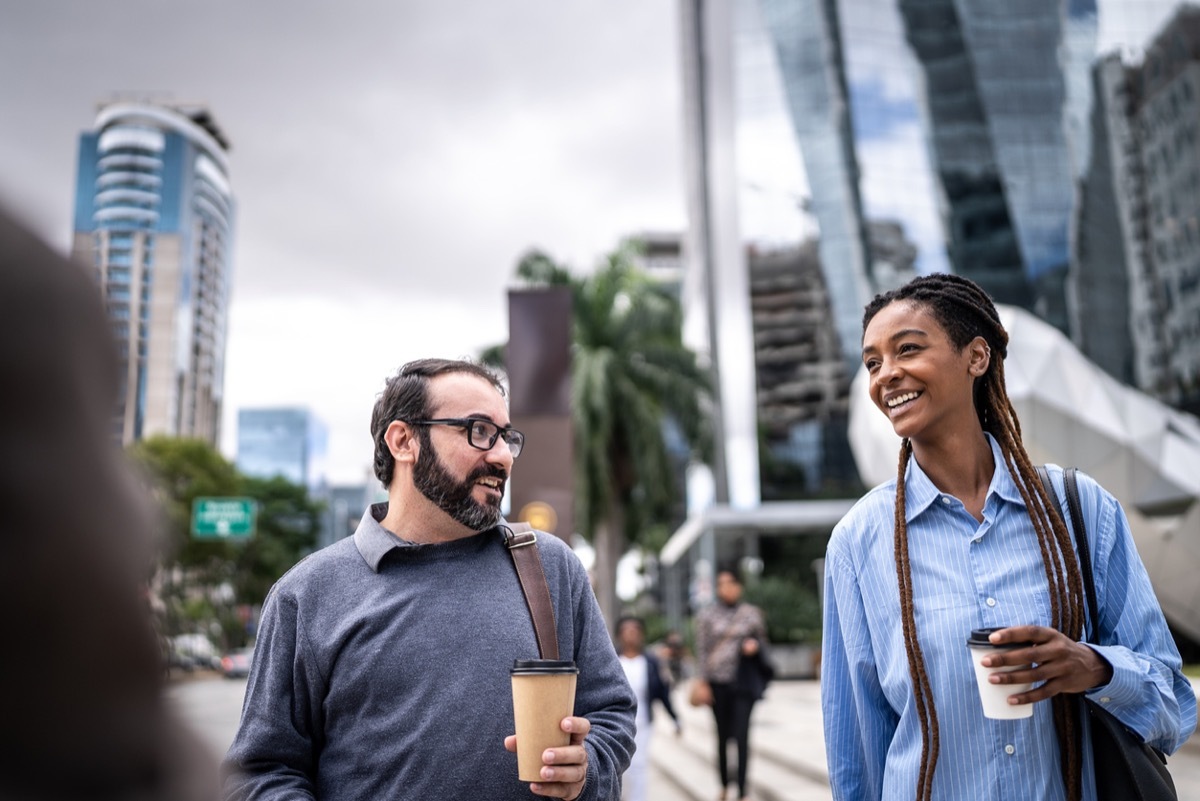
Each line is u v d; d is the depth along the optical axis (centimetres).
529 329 891
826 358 3834
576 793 181
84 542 33
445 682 202
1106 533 189
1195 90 4172
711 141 4166
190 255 10594
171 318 9900
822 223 3981
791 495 3719
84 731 34
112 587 34
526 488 865
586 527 1916
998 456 199
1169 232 4106
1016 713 165
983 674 165
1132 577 187
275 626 210
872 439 2100
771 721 1220
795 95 4119
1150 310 4066
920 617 189
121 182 10862
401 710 200
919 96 4216
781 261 3956
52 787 34
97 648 34
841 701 206
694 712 1556
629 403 1969
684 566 4297
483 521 219
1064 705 176
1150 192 4188
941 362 196
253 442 15888
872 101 4147
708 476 3778
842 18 4203
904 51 4266
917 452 204
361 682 202
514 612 214
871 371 206
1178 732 179
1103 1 4431
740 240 3975
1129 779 169
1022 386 1777
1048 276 4100
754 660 727
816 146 4066
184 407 9600
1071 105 4303
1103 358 4025
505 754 199
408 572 216
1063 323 4053
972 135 4228
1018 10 4384
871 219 4006
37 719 33
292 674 206
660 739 1376
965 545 192
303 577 216
